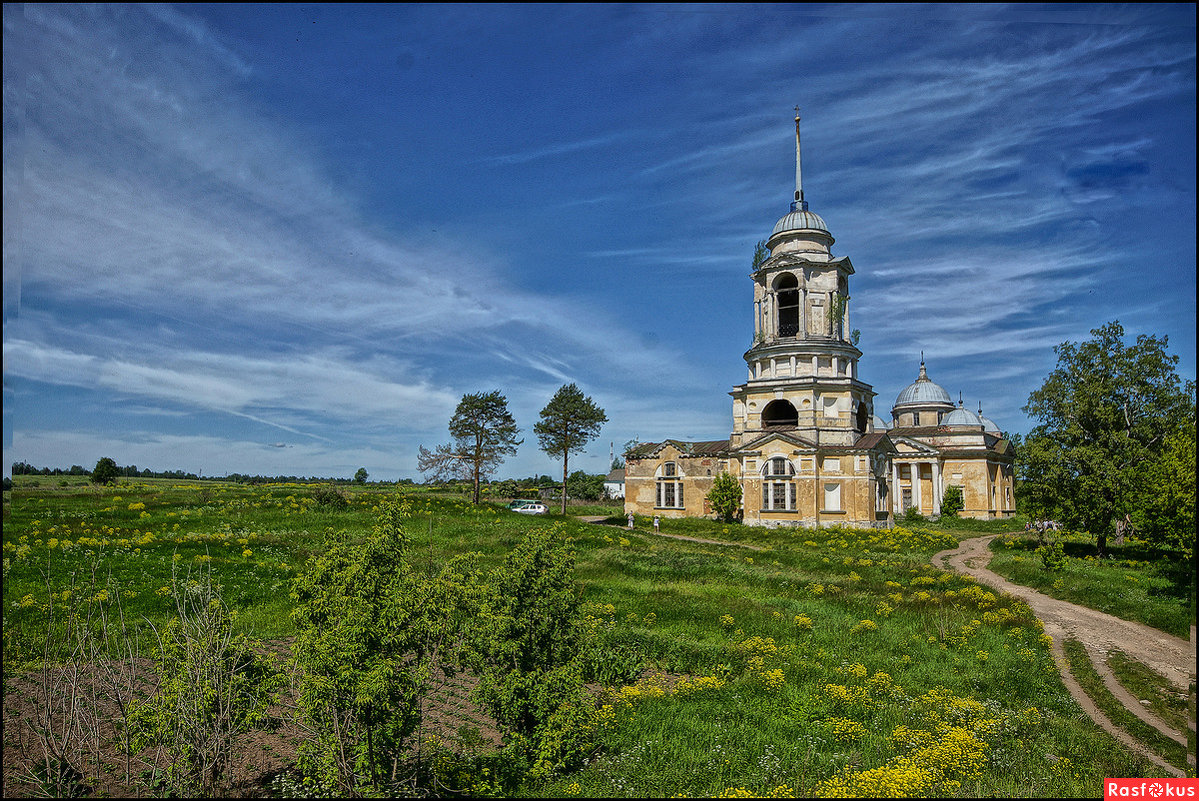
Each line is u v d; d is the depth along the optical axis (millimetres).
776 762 12664
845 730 14617
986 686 18609
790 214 64438
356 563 11352
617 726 14406
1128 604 29375
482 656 13125
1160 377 45844
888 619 26375
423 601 11555
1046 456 45469
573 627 13781
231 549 34406
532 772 12133
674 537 55531
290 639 20234
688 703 16172
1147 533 39500
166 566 28422
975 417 81125
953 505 74062
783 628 23969
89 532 34906
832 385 60656
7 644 16328
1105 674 20547
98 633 18516
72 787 10930
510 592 13320
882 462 61375
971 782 12164
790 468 60250
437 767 11805
